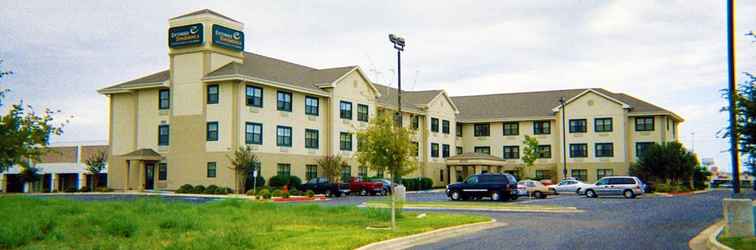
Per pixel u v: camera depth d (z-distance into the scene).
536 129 75.00
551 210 30.94
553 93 79.25
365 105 60.53
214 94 49.03
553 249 15.91
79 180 65.25
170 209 26.62
